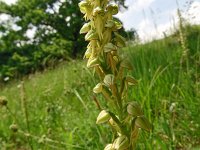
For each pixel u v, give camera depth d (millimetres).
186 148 182
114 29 91
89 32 91
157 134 175
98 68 92
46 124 280
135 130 91
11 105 427
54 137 240
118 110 92
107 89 93
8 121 322
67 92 328
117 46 91
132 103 91
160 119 203
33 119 312
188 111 208
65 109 301
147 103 205
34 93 466
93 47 91
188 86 230
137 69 281
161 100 225
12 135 274
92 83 290
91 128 216
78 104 303
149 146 168
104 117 92
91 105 260
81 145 210
